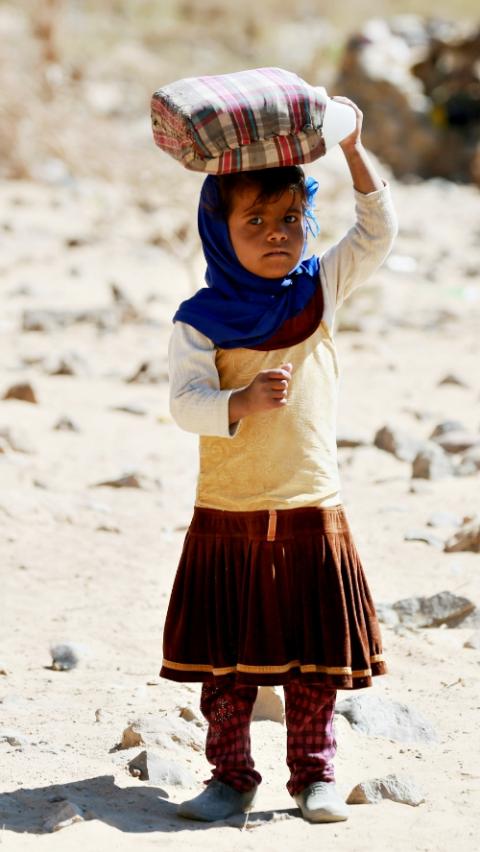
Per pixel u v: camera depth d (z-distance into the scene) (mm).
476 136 39406
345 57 39906
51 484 12539
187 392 6180
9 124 32125
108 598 9844
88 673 8523
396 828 6285
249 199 6180
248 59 47625
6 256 24391
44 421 15016
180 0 53312
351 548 6414
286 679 6215
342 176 33094
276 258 6254
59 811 6309
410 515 11766
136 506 12094
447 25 41531
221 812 6402
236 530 6328
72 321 20172
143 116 38312
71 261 24359
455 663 8641
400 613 9422
